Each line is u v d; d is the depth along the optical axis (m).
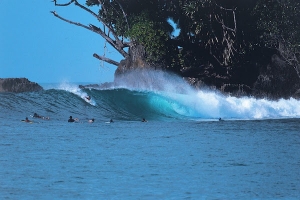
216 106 181.00
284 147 108.75
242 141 116.25
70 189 74.81
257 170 86.94
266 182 79.38
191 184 77.75
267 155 99.50
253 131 134.25
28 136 118.06
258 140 117.94
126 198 71.06
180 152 101.88
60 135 120.88
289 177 82.50
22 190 74.06
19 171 84.44
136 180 79.62
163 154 99.69
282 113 188.38
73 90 177.00
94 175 82.38
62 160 92.88
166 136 123.19
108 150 103.25
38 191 73.75
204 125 148.25
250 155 99.38
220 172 85.25
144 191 74.12
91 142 112.19
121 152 101.25
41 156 96.12
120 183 78.00
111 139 116.88
